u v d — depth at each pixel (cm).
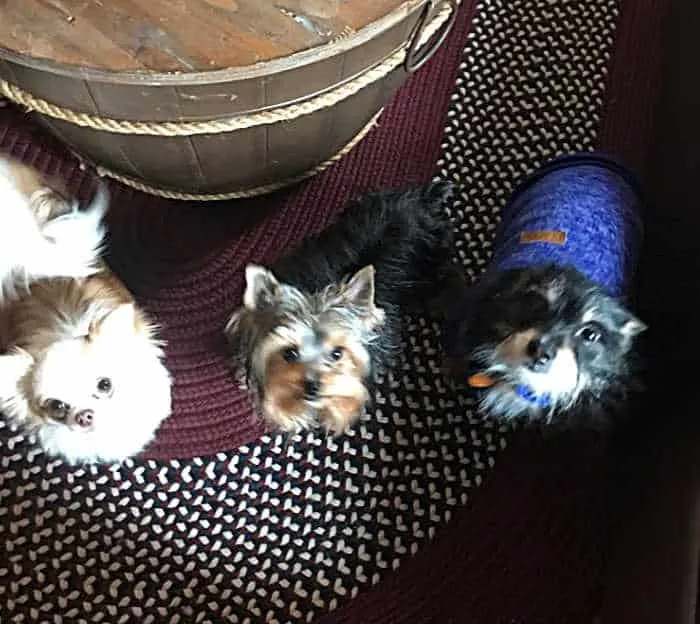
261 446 87
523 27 103
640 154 98
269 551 83
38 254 75
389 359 89
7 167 78
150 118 73
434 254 88
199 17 68
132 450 81
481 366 75
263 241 94
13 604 80
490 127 99
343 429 83
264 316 78
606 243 78
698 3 88
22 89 74
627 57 103
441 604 82
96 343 72
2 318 77
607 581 79
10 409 76
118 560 82
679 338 77
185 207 96
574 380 72
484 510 85
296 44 67
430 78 101
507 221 85
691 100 84
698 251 77
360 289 77
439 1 72
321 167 94
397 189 91
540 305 72
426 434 88
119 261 93
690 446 71
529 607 82
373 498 85
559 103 101
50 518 83
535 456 87
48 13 67
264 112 74
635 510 76
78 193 94
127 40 67
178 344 90
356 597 82
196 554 83
